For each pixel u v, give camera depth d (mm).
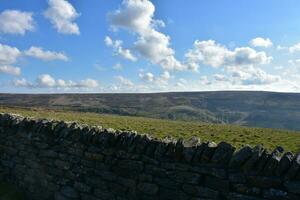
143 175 3811
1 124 6012
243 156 3096
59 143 4809
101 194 4203
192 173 3418
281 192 2838
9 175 5637
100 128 4520
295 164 2793
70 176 4598
